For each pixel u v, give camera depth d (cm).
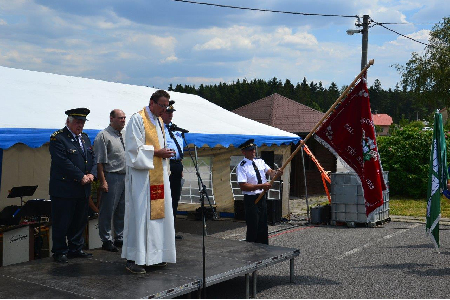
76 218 579
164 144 515
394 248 879
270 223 1175
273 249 640
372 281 653
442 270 714
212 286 628
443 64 2350
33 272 515
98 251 617
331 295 589
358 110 636
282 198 1250
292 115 1864
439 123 741
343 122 643
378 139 1805
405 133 1739
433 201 752
